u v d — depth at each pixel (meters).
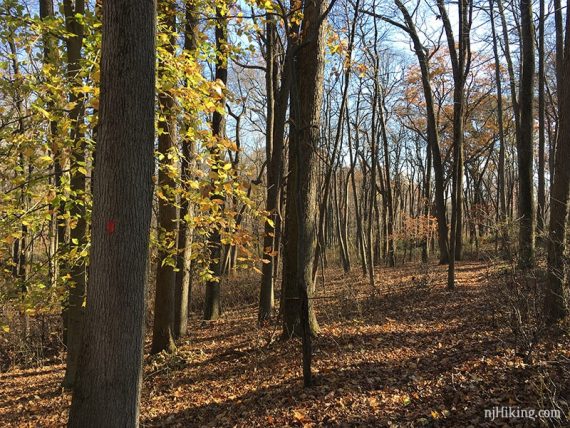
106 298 3.09
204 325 12.66
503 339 6.73
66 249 6.54
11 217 5.87
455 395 5.28
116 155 3.10
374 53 18.52
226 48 7.02
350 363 6.92
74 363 8.05
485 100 26.92
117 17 3.09
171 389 7.46
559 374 5.17
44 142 5.59
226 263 18.25
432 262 24.08
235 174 6.00
